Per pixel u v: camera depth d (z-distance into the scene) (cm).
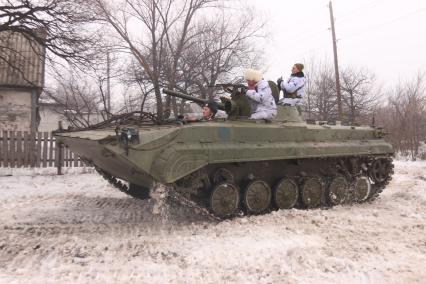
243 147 676
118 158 585
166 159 598
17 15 1326
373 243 582
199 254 528
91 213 780
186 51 1752
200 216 745
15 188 1035
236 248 554
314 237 605
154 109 1748
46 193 982
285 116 786
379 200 948
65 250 540
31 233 625
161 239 591
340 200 877
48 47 1366
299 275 466
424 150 2336
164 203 625
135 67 1720
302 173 812
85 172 1296
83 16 1408
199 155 628
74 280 443
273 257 521
